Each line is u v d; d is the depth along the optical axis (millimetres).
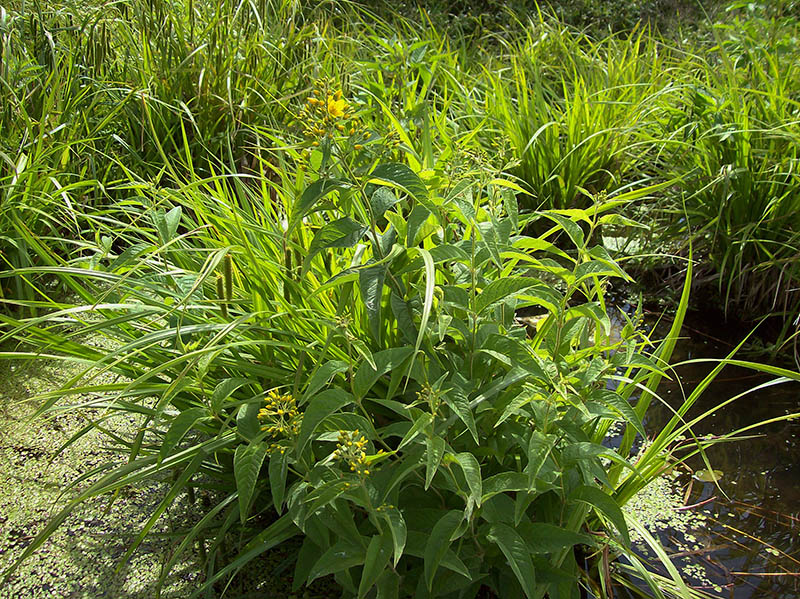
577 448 1561
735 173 3107
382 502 1476
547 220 3902
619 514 1535
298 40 4137
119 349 1624
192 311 1889
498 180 1774
